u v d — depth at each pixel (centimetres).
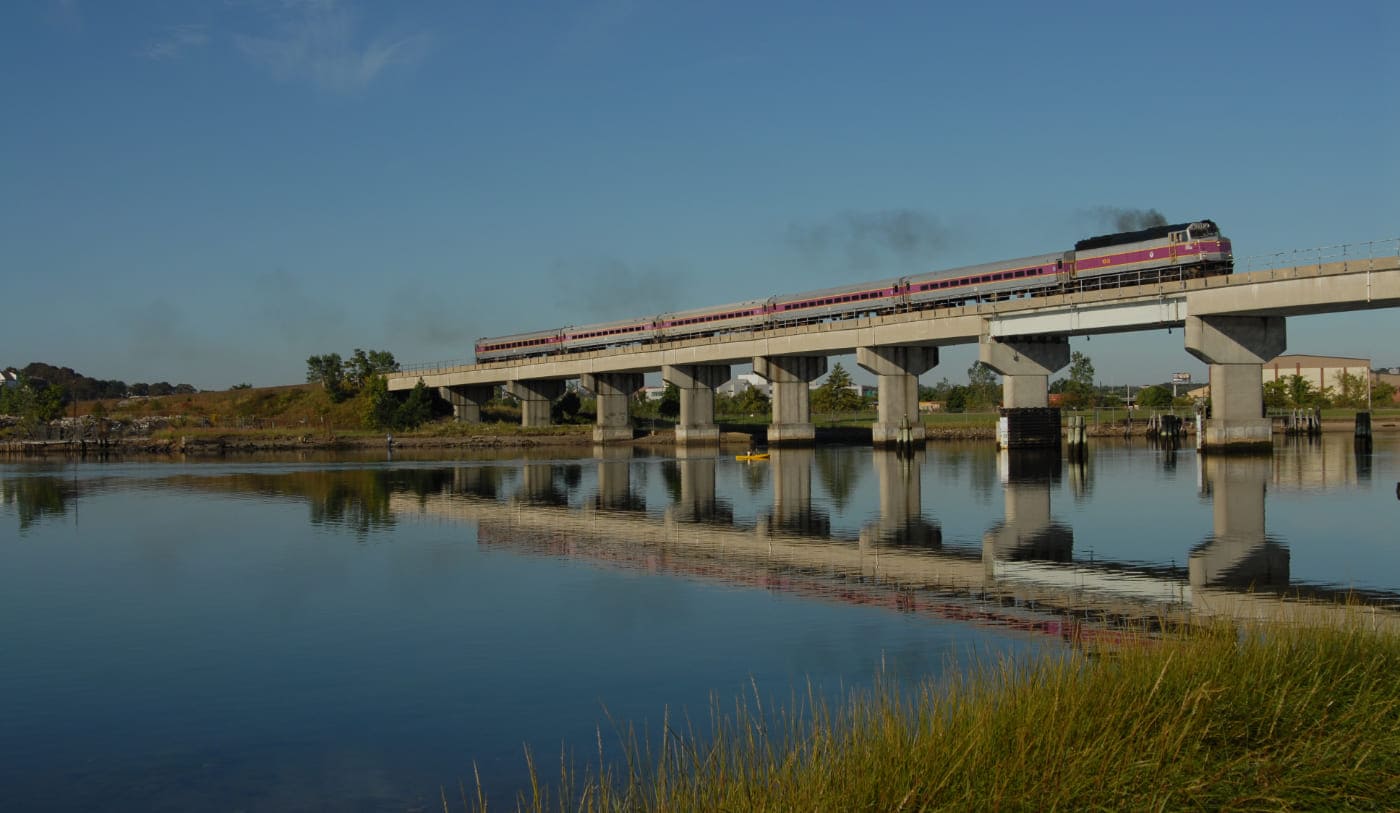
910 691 1812
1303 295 6712
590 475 7550
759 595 2770
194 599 2797
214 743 1667
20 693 1941
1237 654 1566
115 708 1847
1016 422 9175
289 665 2117
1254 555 3412
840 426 14925
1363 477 6212
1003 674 1536
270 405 16612
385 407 14550
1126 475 6725
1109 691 1405
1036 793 1138
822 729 1388
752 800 1150
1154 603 2611
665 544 3794
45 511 5066
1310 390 18125
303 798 1446
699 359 12119
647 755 1551
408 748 1633
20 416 14812
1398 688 1482
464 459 10019
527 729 1708
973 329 9144
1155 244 7906
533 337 15112
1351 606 2475
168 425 14888
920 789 1139
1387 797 1188
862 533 4072
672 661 2100
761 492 5950
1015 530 4125
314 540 3944
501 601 2731
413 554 3572
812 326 10750
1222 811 1147
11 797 1462
